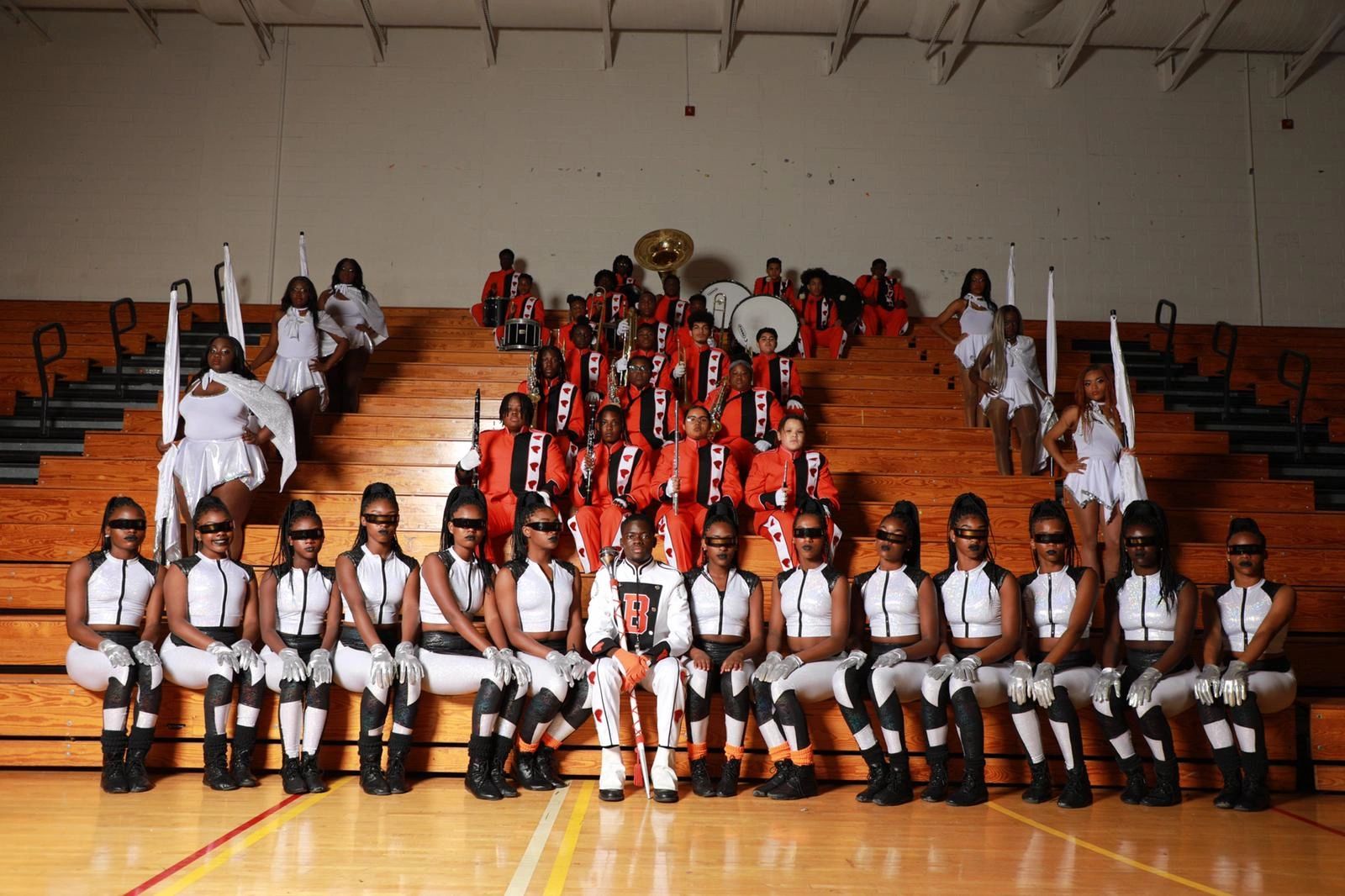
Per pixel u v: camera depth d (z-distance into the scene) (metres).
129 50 11.88
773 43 12.16
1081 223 11.95
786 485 6.09
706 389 8.14
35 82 11.80
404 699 4.63
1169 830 4.04
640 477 6.27
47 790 4.46
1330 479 7.67
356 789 4.61
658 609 4.80
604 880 3.31
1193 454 7.49
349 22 11.84
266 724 4.90
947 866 3.51
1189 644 4.72
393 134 11.89
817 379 8.78
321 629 4.85
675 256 10.94
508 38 12.08
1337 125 12.14
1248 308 11.88
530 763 4.70
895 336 10.48
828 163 12.00
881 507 6.47
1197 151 12.07
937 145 12.03
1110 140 12.07
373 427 7.43
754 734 4.94
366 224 11.74
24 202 11.62
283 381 7.02
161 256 11.59
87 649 4.71
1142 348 10.44
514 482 6.14
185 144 11.77
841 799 4.57
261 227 11.68
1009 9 11.04
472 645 4.84
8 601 5.64
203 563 4.80
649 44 12.12
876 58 12.07
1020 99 12.11
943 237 11.91
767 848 3.72
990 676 4.71
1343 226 12.02
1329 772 4.79
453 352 9.19
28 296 11.49
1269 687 4.68
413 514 6.38
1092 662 4.86
